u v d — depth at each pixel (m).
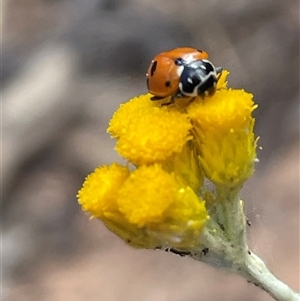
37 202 0.09
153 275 0.08
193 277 0.07
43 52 0.11
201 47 0.11
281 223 0.07
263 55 0.10
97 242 0.09
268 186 0.08
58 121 0.10
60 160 0.10
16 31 0.12
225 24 0.11
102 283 0.08
